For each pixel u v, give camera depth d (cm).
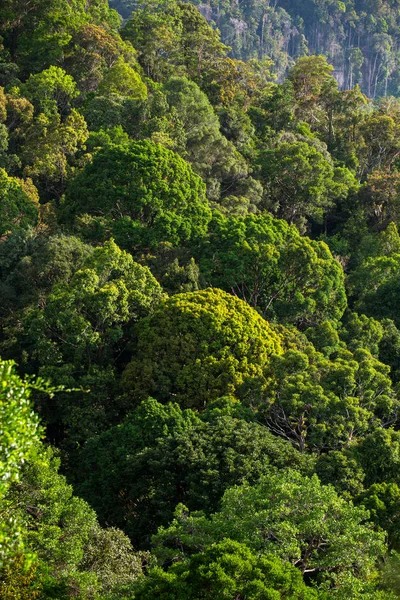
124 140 8494
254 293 6669
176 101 9188
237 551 2788
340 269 7012
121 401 5303
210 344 5438
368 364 5088
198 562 2783
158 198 6931
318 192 8919
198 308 5566
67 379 5356
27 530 3250
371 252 8525
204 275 6569
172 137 8475
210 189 8269
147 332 5534
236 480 4059
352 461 4209
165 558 3281
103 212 6988
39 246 6744
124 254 5969
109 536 3544
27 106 9025
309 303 6600
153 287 5991
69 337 5450
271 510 3198
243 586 2628
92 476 4653
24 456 2025
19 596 2741
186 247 6962
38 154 8238
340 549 3122
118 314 5675
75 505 3531
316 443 4541
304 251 6656
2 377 2016
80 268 6231
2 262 6619
